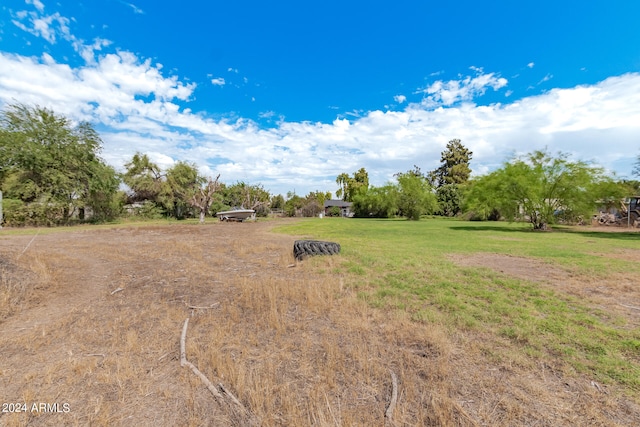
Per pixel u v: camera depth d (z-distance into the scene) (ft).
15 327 10.19
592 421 5.76
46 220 59.62
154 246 29.78
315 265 20.01
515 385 6.92
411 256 23.24
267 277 17.30
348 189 202.90
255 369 7.57
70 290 14.67
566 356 8.20
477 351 8.49
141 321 10.83
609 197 52.60
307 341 9.14
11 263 16.99
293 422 5.68
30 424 5.60
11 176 57.31
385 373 7.39
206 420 5.78
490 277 16.78
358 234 43.32
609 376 7.27
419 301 12.82
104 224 66.13
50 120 63.26
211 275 17.88
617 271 18.33
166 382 7.04
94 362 7.72
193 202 77.25
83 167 66.13
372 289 14.62
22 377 7.18
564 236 41.78
